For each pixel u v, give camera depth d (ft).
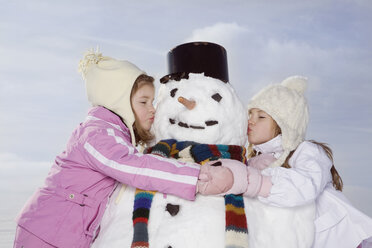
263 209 4.62
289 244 4.53
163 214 4.28
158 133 5.16
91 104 5.54
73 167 4.83
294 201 4.50
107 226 4.49
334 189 5.64
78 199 4.73
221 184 4.27
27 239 4.64
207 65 5.16
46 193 4.87
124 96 5.18
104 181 4.86
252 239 4.28
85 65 5.68
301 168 4.90
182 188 4.22
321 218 5.23
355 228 5.31
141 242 4.05
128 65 5.41
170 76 5.30
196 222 4.16
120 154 4.43
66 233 4.58
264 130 5.58
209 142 4.85
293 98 5.59
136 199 4.42
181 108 4.93
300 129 5.62
